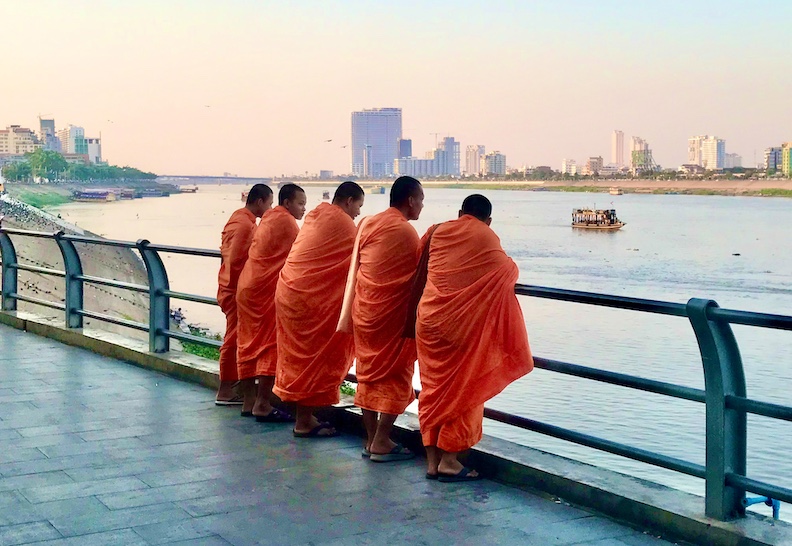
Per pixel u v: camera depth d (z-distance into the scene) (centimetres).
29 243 4681
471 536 448
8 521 468
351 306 588
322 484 531
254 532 452
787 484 1569
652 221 14375
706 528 428
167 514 479
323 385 621
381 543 438
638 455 476
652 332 3338
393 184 578
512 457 535
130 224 12625
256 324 677
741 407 423
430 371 520
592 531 455
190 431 652
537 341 3156
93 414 699
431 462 539
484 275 503
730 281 6400
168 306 889
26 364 894
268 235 674
